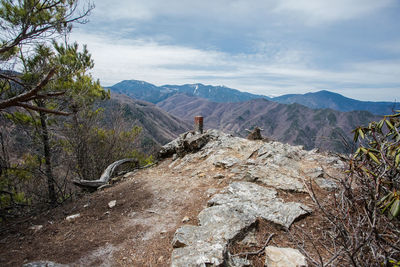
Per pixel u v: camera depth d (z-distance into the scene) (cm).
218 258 278
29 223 516
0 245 408
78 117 922
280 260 279
